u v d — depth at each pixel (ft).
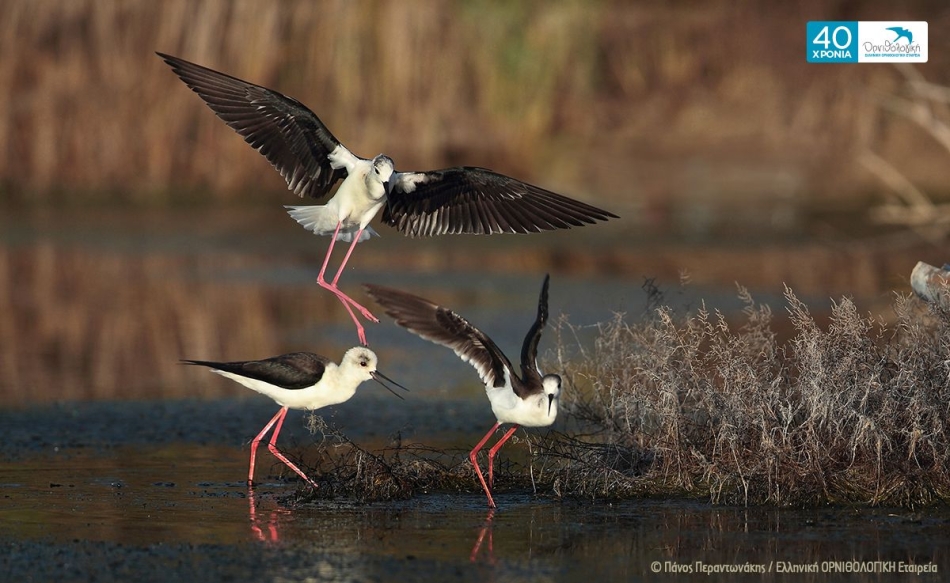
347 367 31.73
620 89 116.26
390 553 26.78
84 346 55.21
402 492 32.30
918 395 31.65
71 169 90.07
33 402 44.29
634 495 32.48
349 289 69.46
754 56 113.91
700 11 118.52
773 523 29.60
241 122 33.22
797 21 112.16
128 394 46.03
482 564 26.04
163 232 85.25
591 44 108.37
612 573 25.61
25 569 25.31
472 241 82.58
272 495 32.27
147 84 89.71
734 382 33.37
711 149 106.73
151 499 31.48
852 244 78.07
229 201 89.61
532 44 96.32
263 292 68.95
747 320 56.75
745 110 111.75
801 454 32.09
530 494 32.86
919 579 25.39
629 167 101.91
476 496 32.68
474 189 32.19
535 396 29.86
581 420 37.65
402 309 29.76
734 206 91.35
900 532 28.71
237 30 88.02
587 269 73.51
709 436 33.50
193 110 90.12
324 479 33.22
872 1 108.58
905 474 31.27
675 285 67.41
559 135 105.91
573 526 29.32
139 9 89.25
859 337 33.32
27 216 88.17
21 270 74.08
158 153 89.71
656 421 34.73
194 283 71.51
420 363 52.34
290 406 32.30
